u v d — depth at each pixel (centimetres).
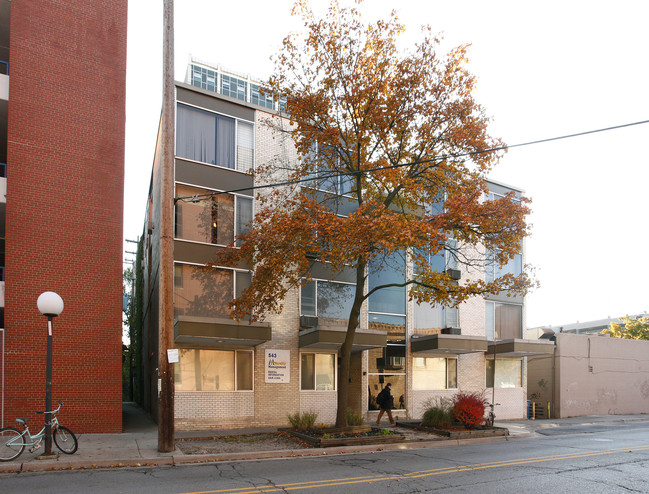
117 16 1656
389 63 1494
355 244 1291
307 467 1048
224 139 1828
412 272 2180
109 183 1574
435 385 2211
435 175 1552
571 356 2622
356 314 1520
